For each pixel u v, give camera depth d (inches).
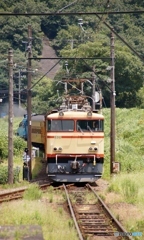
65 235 1612.9
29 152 3686.0
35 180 3558.1
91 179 3238.2
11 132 3280.0
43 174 3902.6
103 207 2247.8
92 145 3230.8
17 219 1904.5
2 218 1927.9
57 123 3235.7
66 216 2065.7
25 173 3565.5
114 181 3078.2
